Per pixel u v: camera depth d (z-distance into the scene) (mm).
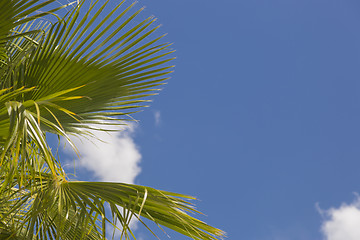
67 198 2426
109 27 2545
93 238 2988
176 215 2395
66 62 2559
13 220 2596
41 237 2799
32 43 2566
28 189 2516
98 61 2621
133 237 2303
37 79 2572
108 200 2430
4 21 2211
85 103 2748
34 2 2201
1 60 2660
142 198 2424
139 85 2854
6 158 2168
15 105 1768
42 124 2652
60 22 2445
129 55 2674
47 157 1926
